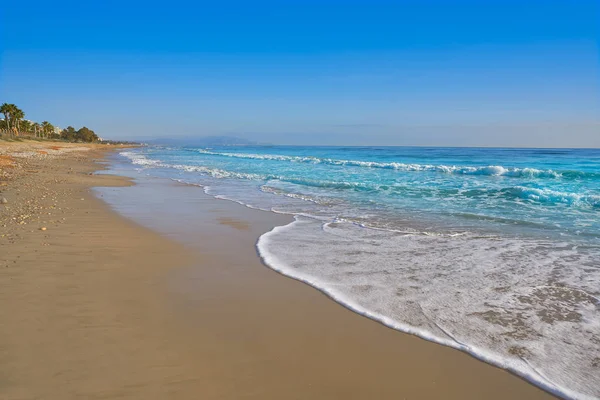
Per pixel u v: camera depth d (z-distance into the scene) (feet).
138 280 18.83
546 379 11.43
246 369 11.62
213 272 20.49
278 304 16.49
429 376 11.55
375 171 89.97
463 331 14.21
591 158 126.93
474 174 79.20
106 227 29.91
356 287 18.40
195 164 127.24
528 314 15.56
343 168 101.71
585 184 57.11
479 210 39.65
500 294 17.53
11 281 17.63
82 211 36.52
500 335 13.92
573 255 23.63
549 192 45.60
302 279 19.48
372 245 26.16
